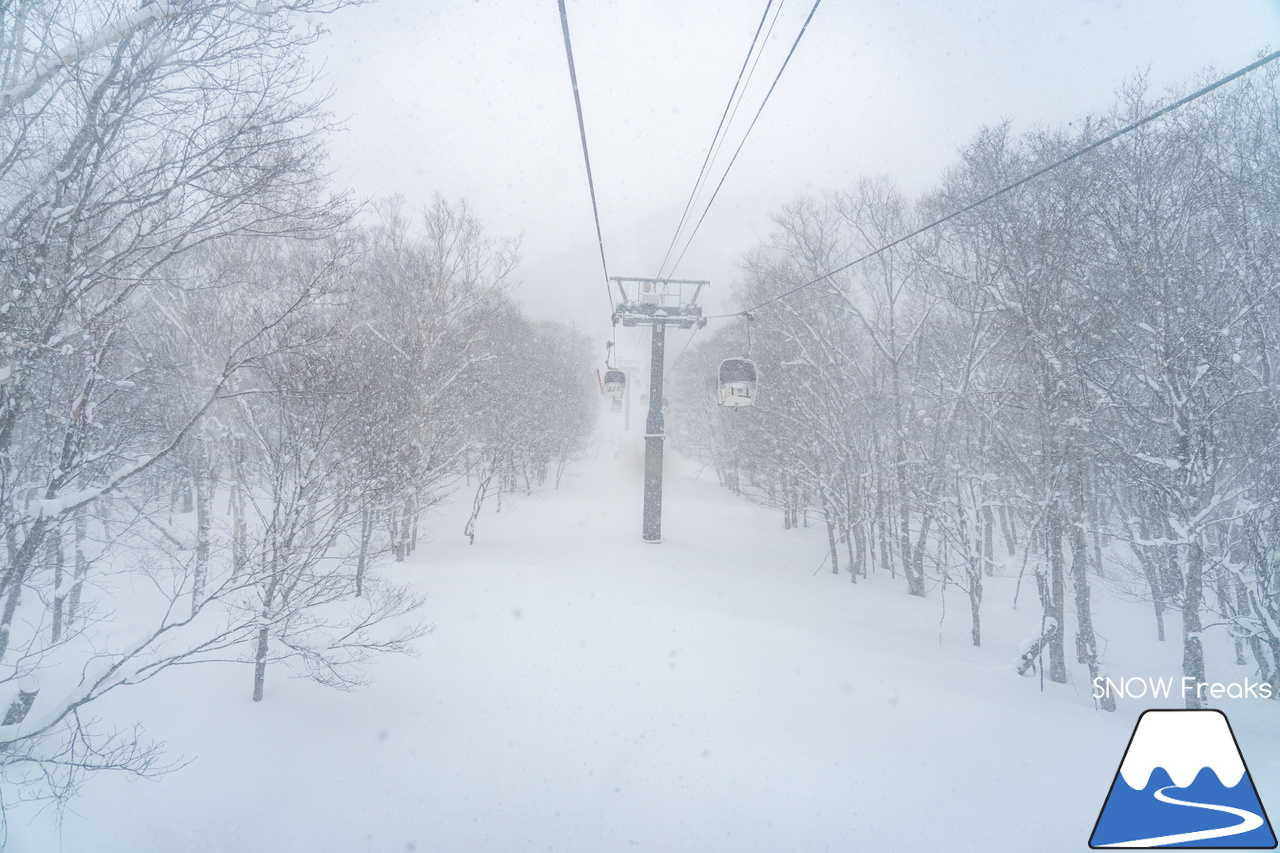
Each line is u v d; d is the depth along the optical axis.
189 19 4.19
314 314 7.74
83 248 4.55
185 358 10.89
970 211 12.00
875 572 18.55
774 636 9.90
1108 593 16.75
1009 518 22.06
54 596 6.98
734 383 15.20
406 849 4.34
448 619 9.58
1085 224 9.70
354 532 15.31
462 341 16.69
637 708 6.79
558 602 11.14
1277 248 8.59
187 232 4.80
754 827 4.73
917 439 17.95
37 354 4.27
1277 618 8.40
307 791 4.95
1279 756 6.47
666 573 14.70
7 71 3.94
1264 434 9.16
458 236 16.92
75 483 5.97
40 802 4.49
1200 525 7.89
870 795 5.22
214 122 4.78
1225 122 9.23
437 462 16.55
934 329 17.98
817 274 17.73
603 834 4.60
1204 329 8.04
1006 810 5.06
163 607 10.25
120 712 5.80
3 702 4.90
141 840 4.24
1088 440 10.11
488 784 5.20
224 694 6.39
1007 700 7.93
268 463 6.98
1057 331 9.52
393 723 6.17
